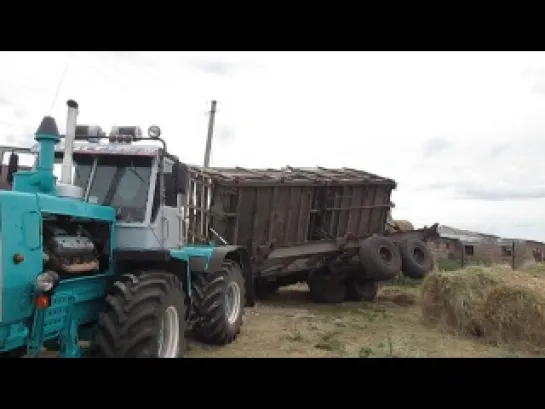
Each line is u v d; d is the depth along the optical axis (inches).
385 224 603.8
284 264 470.3
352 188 547.5
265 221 469.7
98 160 252.8
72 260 202.7
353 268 514.0
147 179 249.3
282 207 482.6
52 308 193.8
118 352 194.2
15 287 171.3
